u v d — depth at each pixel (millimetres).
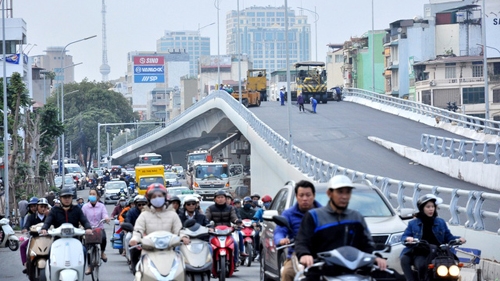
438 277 20469
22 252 29938
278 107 144250
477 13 179750
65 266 24859
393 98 130125
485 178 61500
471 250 28906
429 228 21797
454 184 63188
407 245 21328
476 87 160625
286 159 81125
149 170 123125
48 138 107562
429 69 167250
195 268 25844
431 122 109188
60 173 162375
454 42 180500
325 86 149250
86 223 26891
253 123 107250
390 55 192500
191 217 29625
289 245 17812
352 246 15719
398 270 24812
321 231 15688
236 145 166625
